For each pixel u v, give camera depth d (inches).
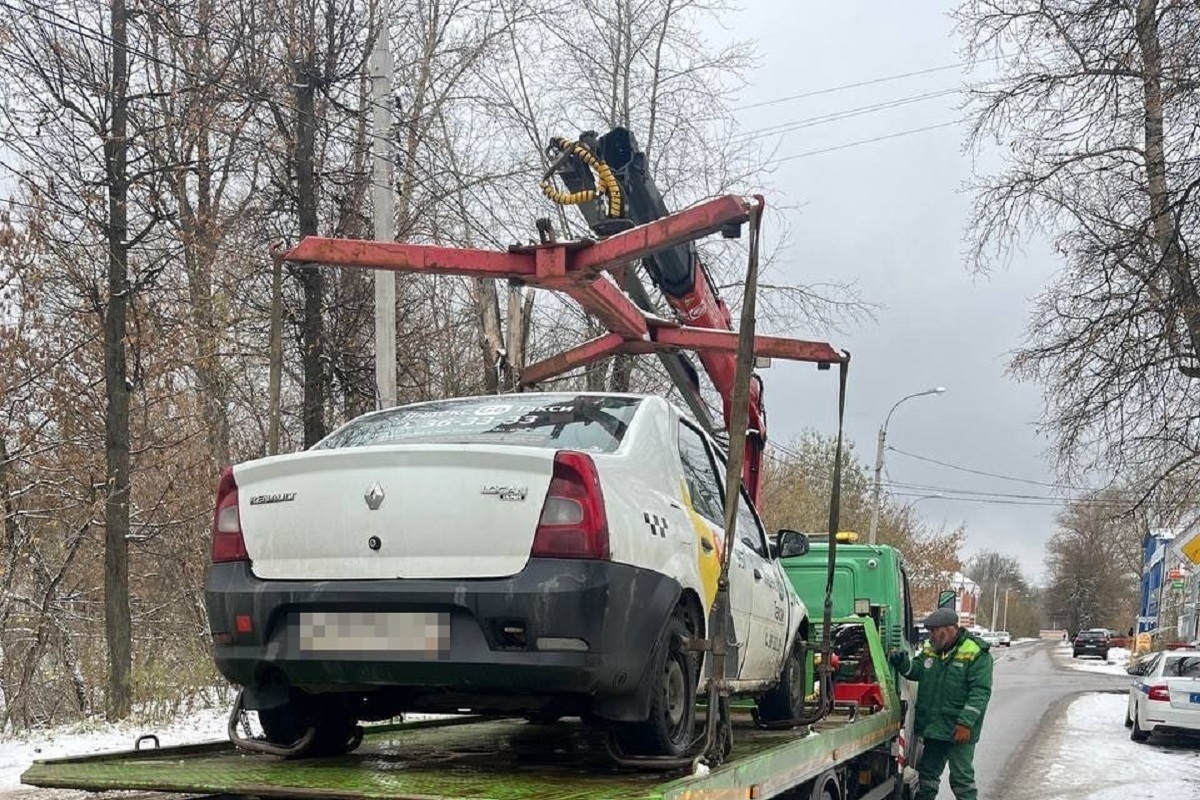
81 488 616.7
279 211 681.0
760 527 258.4
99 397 617.0
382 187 557.3
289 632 159.9
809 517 1657.2
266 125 655.1
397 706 183.9
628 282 332.2
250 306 709.9
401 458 158.4
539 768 176.2
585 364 316.8
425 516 155.6
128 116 550.0
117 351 551.5
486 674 151.1
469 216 746.2
